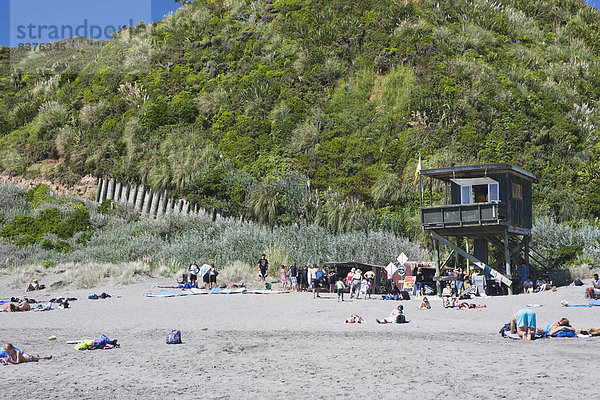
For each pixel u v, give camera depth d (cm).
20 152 5028
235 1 6347
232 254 3338
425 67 4569
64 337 1454
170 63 5562
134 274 3092
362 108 4466
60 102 5391
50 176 4712
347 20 5262
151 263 3356
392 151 4034
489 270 2481
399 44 4869
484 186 2681
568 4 6369
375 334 1414
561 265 2953
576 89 4712
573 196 3631
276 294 2552
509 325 1366
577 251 2991
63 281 2991
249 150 4341
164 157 4347
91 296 2492
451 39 4875
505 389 828
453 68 4522
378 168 3991
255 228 3600
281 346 1255
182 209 4072
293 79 4894
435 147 3966
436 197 3675
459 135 4019
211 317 1839
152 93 5119
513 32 5484
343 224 3594
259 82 4953
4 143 5216
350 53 4991
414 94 4341
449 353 1130
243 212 3903
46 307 2134
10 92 6094
